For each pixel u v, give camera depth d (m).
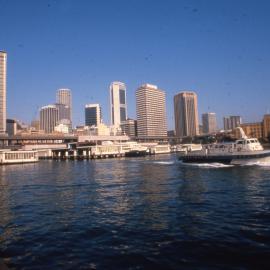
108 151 185.62
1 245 18.75
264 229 20.30
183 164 85.00
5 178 65.81
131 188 42.69
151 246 17.64
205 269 14.34
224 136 162.00
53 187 47.22
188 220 23.28
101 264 15.31
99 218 24.98
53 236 20.25
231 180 47.50
